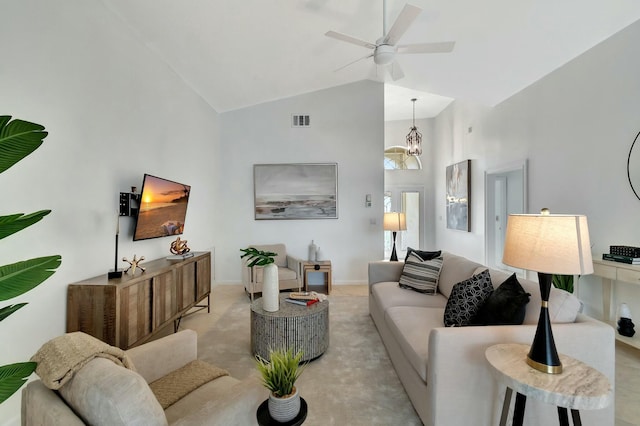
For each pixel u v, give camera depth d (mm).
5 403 1813
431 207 7965
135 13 2803
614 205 2984
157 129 3480
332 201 5480
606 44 3037
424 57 3975
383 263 3795
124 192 2879
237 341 3035
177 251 3389
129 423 885
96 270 2500
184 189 3711
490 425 1601
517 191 5078
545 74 3830
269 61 4137
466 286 2137
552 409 1605
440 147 7500
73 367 1008
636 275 2527
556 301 1744
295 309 2674
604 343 1575
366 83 5500
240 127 5461
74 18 2271
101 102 2568
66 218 2189
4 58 1775
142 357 1518
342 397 2111
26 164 1896
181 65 3797
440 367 1588
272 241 5484
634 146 2801
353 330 3322
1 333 1769
